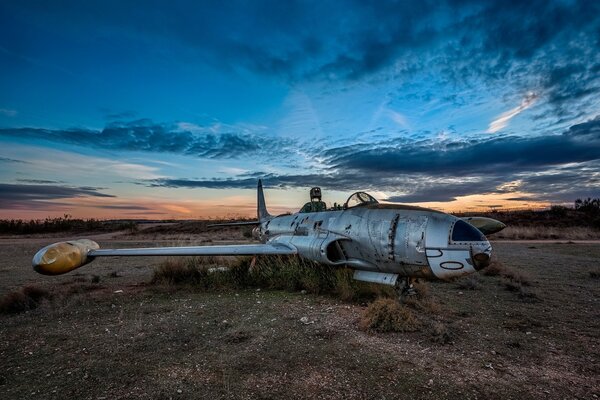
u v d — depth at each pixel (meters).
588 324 5.46
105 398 3.17
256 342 4.57
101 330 5.11
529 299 7.05
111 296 7.43
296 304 6.61
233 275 8.91
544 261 13.02
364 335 4.85
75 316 5.88
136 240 29.58
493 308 6.41
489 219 8.99
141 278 9.92
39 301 6.86
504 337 4.84
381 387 3.36
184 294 7.64
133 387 3.37
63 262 7.26
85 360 4.02
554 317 5.84
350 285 7.39
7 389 3.35
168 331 5.03
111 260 14.95
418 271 6.33
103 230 50.94
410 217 6.56
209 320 5.57
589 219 41.72
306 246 7.94
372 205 7.63
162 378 3.55
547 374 3.69
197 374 3.64
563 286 8.43
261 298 7.16
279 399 3.13
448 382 3.47
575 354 4.26
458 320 5.64
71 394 3.25
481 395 3.23
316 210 10.59
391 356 4.12
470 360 4.03
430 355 4.16
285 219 10.84
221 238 30.23
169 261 9.81
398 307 5.35
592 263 12.52
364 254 7.07
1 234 45.28
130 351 4.28
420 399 3.15
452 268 5.87
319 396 3.19
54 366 3.86
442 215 6.30
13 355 4.19
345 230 7.48
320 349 4.32
